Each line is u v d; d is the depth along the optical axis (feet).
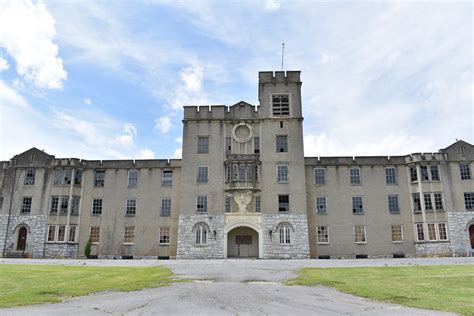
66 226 157.07
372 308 44.29
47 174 162.61
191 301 48.80
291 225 145.79
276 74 160.86
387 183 159.43
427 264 100.58
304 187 149.28
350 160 161.89
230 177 149.07
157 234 157.17
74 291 55.93
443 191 153.99
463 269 83.20
